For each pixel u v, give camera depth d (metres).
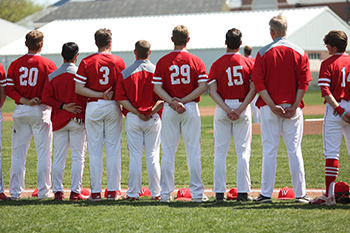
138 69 15.27
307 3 139.12
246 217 12.27
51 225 11.90
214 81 15.00
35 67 16.03
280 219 11.98
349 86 14.19
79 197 16.03
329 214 12.41
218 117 15.04
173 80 14.75
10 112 61.88
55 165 15.89
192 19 103.44
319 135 32.78
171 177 15.16
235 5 150.75
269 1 145.50
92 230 11.45
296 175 14.53
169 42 95.88
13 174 16.25
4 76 16.38
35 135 16.19
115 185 15.75
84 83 15.24
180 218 12.33
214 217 12.34
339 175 19.75
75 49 16.03
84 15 182.00
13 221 12.31
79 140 15.99
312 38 94.94
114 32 102.88
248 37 91.38
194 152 15.02
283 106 14.40
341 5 134.62
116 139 15.76
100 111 15.28
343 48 14.38
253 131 35.31
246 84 14.97
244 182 15.02
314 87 97.94
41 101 16.02
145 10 183.50
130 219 12.33
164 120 15.05
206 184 19.14
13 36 126.00
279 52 14.35
